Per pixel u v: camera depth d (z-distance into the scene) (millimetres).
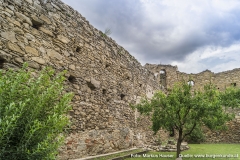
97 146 7988
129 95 11547
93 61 8406
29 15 5719
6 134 2533
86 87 7770
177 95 7863
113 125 9445
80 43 7727
